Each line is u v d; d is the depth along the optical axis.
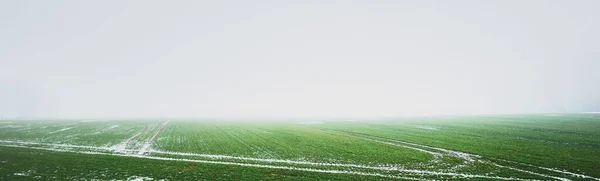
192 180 20.59
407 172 23.38
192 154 30.25
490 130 51.72
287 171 23.25
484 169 24.14
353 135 48.06
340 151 32.28
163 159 27.38
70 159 26.52
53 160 25.95
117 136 46.25
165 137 45.25
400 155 29.92
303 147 35.00
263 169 23.83
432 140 40.25
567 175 22.19
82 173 21.91
